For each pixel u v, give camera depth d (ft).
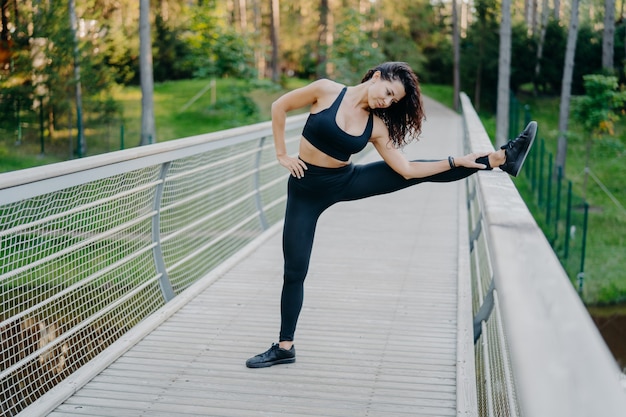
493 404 8.98
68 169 9.33
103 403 9.51
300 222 10.21
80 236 10.89
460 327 12.52
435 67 138.51
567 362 2.78
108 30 62.80
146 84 62.85
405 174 9.69
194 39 69.67
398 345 11.89
